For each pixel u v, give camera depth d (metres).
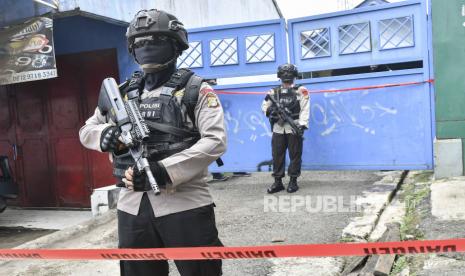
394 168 6.36
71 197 7.89
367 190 6.00
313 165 6.74
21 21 6.04
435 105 5.95
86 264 4.11
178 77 2.18
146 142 2.06
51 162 7.98
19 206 8.26
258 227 4.80
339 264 3.67
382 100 6.33
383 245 1.99
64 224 7.06
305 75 6.88
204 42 6.95
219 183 7.33
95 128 2.23
